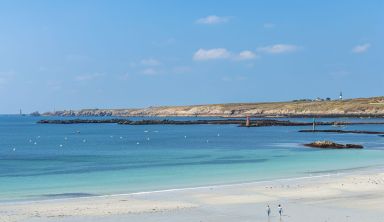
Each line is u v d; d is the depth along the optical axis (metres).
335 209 29.03
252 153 71.44
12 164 59.44
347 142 93.69
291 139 105.25
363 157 63.16
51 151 80.50
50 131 156.62
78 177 46.09
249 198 33.00
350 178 41.78
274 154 69.31
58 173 49.69
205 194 34.69
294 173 46.91
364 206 29.88
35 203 31.62
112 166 55.91
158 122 199.50
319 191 35.47
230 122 192.25
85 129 168.88
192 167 53.72
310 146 81.50
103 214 27.78
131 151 78.00
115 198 33.38
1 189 38.78
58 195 35.72
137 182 42.12
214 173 47.81
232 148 81.62
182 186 39.50
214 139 107.50
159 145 90.88
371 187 37.00
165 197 33.59
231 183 40.81
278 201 31.81
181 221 26.14
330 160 59.62
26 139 115.50
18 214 27.83
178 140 105.62
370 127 153.50
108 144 95.75
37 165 58.09
